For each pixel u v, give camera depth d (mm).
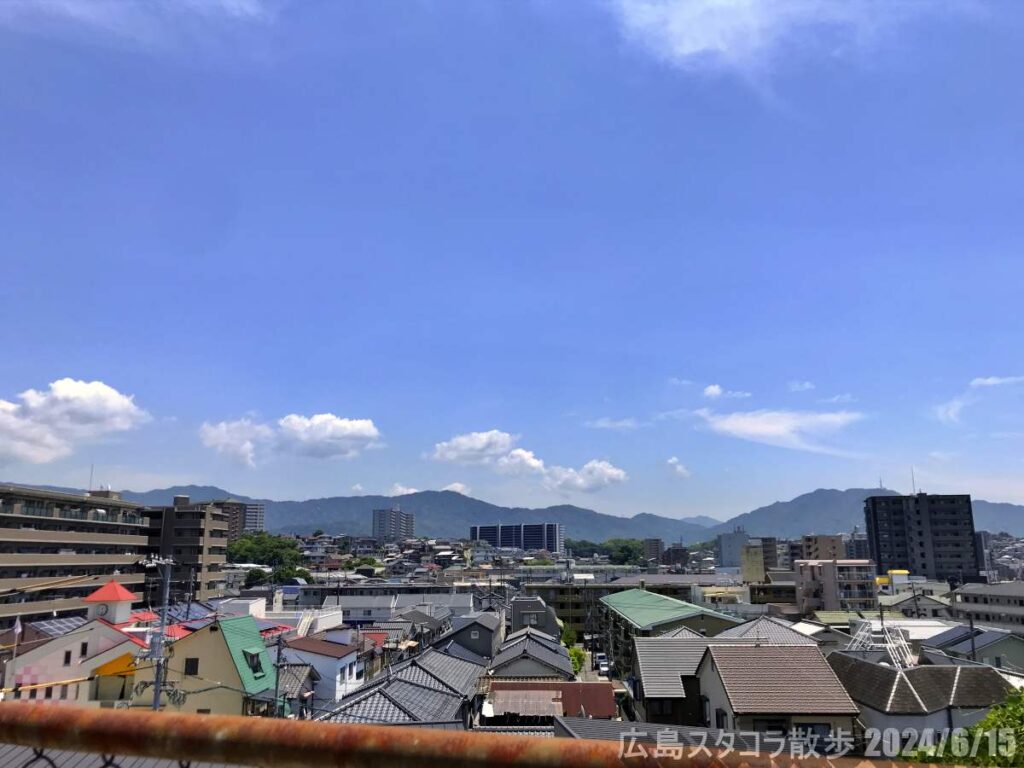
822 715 18875
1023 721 7008
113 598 29422
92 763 2900
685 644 27562
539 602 56219
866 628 30172
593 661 55844
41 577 51062
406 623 52406
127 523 63406
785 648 21734
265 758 1293
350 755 1253
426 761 1231
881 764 1351
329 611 53750
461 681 28312
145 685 23016
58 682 23266
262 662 27797
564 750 1239
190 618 38188
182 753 1332
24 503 51375
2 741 1456
